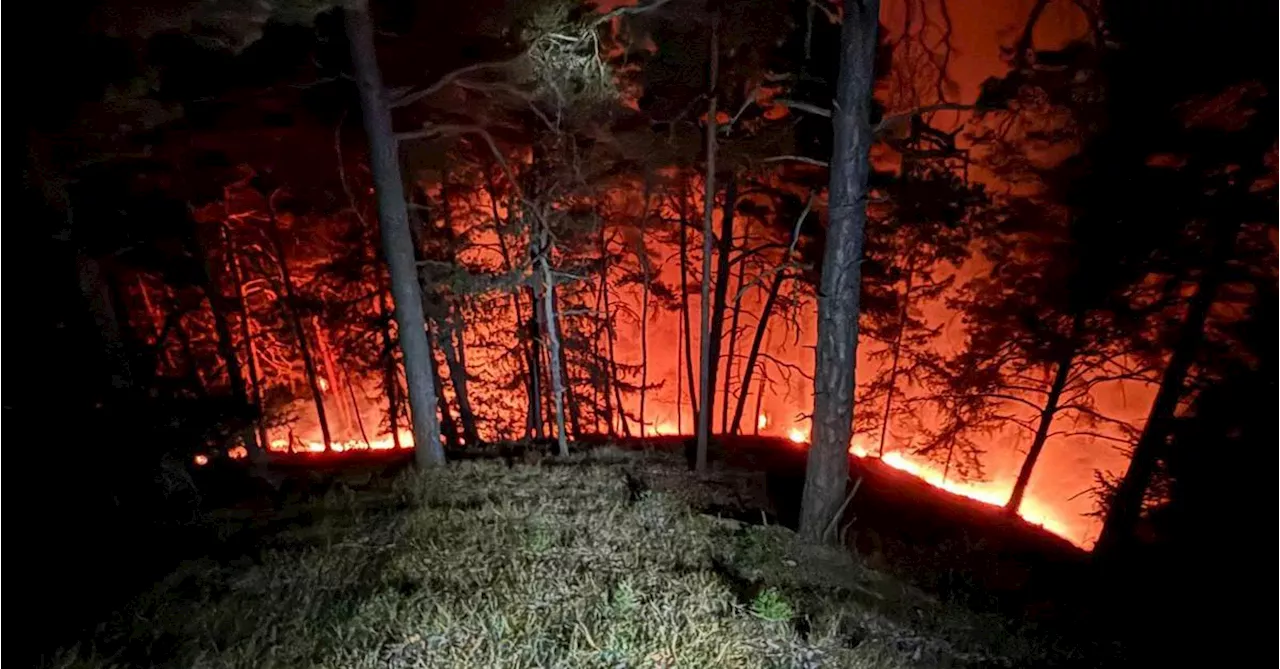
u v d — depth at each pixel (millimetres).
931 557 9094
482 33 11219
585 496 9570
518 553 6984
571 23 9070
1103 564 10648
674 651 5047
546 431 19281
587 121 12375
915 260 17609
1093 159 12953
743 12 10445
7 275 6449
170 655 4773
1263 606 8258
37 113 6785
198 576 6199
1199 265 11680
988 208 15852
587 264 15391
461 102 12453
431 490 9555
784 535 8430
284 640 5039
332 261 17266
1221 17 11242
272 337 20188
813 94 11836
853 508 11898
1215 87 11305
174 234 12336
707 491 10844
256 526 7941
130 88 7203
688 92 12305
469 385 19750
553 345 12531
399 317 10812
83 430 6738
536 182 13398
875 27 7203
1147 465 11711
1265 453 9938
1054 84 13789
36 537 6242
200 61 10055
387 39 11414
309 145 13461
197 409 8156
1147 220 12141
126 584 5922
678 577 6535
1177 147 11789
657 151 12969
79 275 7465
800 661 5188
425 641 5066
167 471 7934
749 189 15656
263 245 17750
